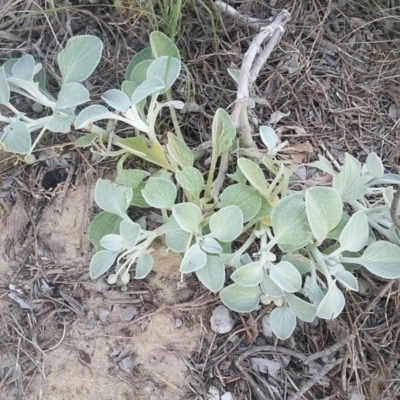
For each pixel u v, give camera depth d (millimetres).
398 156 568
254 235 483
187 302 492
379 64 620
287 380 485
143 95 432
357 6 636
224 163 505
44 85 509
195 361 481
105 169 521
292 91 582
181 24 581
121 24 563
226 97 565
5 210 508
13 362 469
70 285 492
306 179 543
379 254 461
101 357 474
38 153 518
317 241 466
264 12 619
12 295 486
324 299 430
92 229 476
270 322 460
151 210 511
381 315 517
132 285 494
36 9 559
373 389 492
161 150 478
